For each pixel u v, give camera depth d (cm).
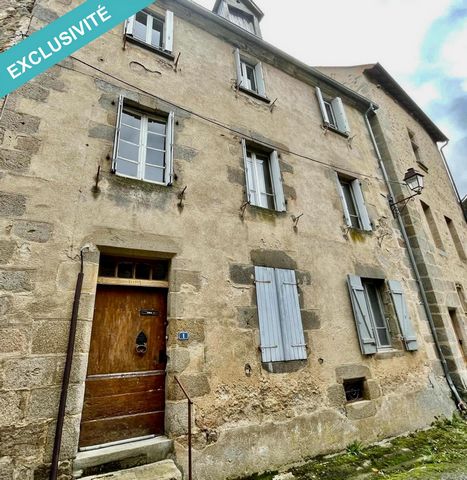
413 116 1057
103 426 296
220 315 376
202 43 566
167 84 475
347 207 650
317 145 639
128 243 345
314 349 437
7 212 296
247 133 530
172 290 358
